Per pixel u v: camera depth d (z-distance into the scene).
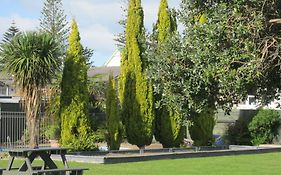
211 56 7.36
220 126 34.94
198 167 18.09
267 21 7.24
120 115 25.05
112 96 24.17
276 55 7.16
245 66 7.12
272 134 33.41
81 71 21.77
